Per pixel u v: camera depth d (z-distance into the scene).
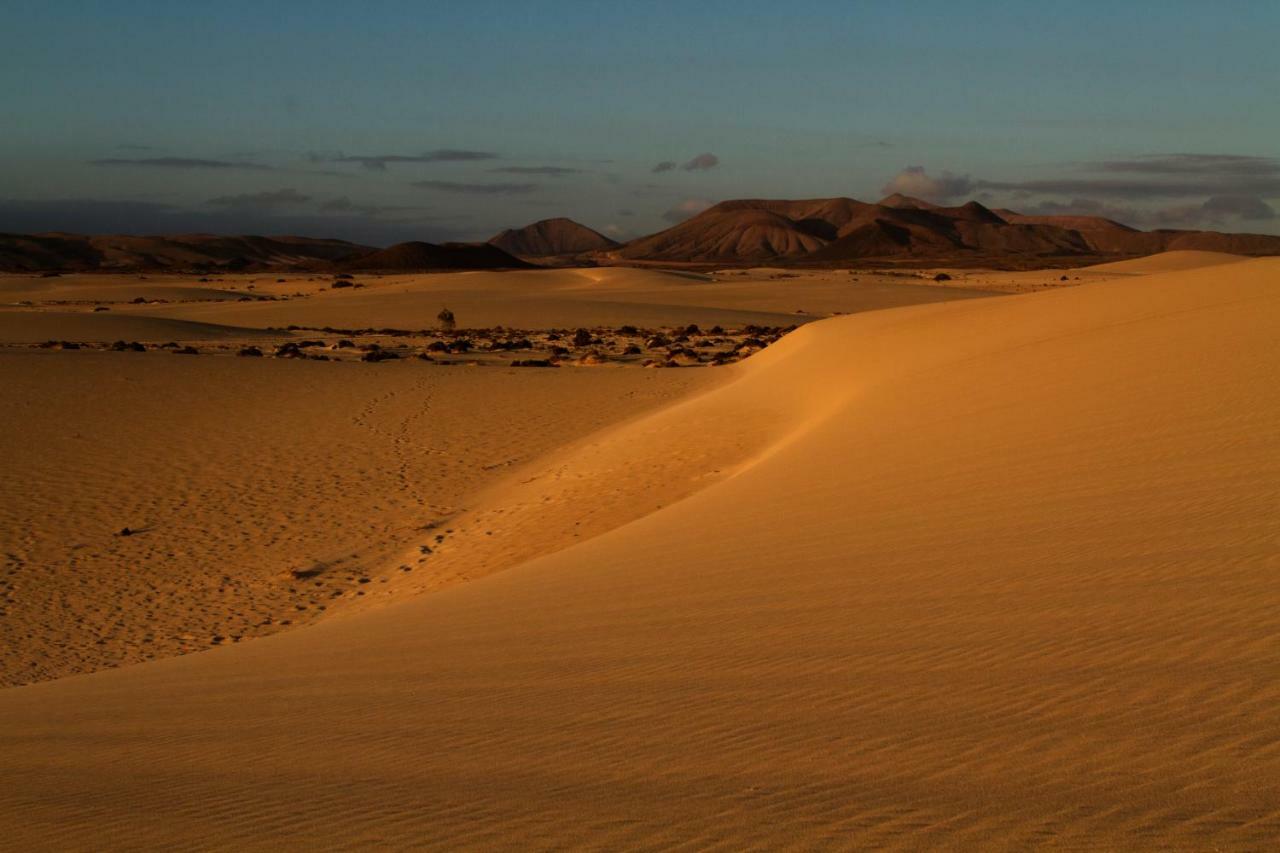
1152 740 4.26
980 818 3.62
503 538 17.28
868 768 4.30
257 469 23.89
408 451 26.00
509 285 126.94
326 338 66.94
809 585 8.67
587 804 4.15
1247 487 9.51
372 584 15.54
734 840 3.61
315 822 4.25
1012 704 4.98
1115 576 7.38
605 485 20.38
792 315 85.38
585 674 6.71
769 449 21.42
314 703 6.89
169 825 4.40
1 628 13.75
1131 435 13.09
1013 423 15.84
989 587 7.65
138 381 37.28
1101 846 3.30
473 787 4.57
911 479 13.38
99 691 8.69
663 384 39.00
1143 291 27.09
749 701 5.59
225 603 14.73
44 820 4.68
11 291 125.88
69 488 21.91
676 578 9.89
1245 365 15.53
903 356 27.78
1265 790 3.64
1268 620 5.80
